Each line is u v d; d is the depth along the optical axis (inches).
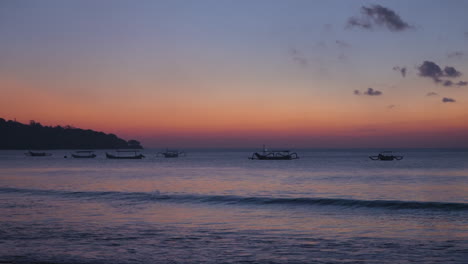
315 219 1171.3
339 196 1827.0
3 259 740.7
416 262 723.4
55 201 1566.2
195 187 2313.0
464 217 1191.6
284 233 972.6
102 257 757.3
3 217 1186.0
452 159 7214.6
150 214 1255.5
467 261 725.9
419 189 2124.8
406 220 1146.7
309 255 772.6
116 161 7652.6
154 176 3331.7
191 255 774.5
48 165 5841.5
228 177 3169.3
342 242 875.4
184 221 1133.7
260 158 7819.9
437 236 929.5
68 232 975.0
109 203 1509.6
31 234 952.3
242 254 781.9
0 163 6594.5
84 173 3821.4
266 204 1482.5
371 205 1416.1
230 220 1152.2
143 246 842.2
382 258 749.9
